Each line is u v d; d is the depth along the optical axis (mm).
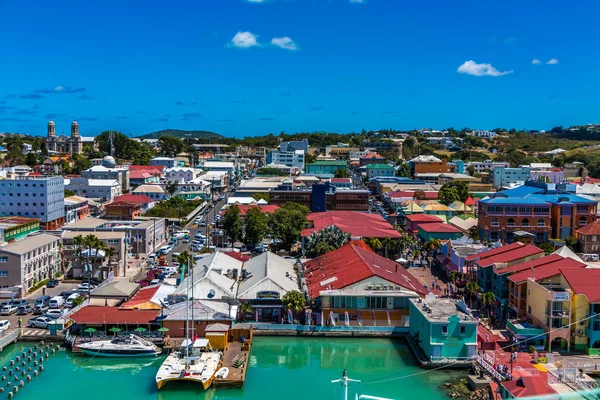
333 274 150875
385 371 114438
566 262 132750
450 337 115250
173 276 171125
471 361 114312
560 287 121562
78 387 106062
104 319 124750
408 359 120312
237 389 105688
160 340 122375
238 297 137625
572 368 105500
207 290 138625
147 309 130875
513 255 145250
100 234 178000
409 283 142875
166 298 135250
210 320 125125
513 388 94125
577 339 117812
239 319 136500
